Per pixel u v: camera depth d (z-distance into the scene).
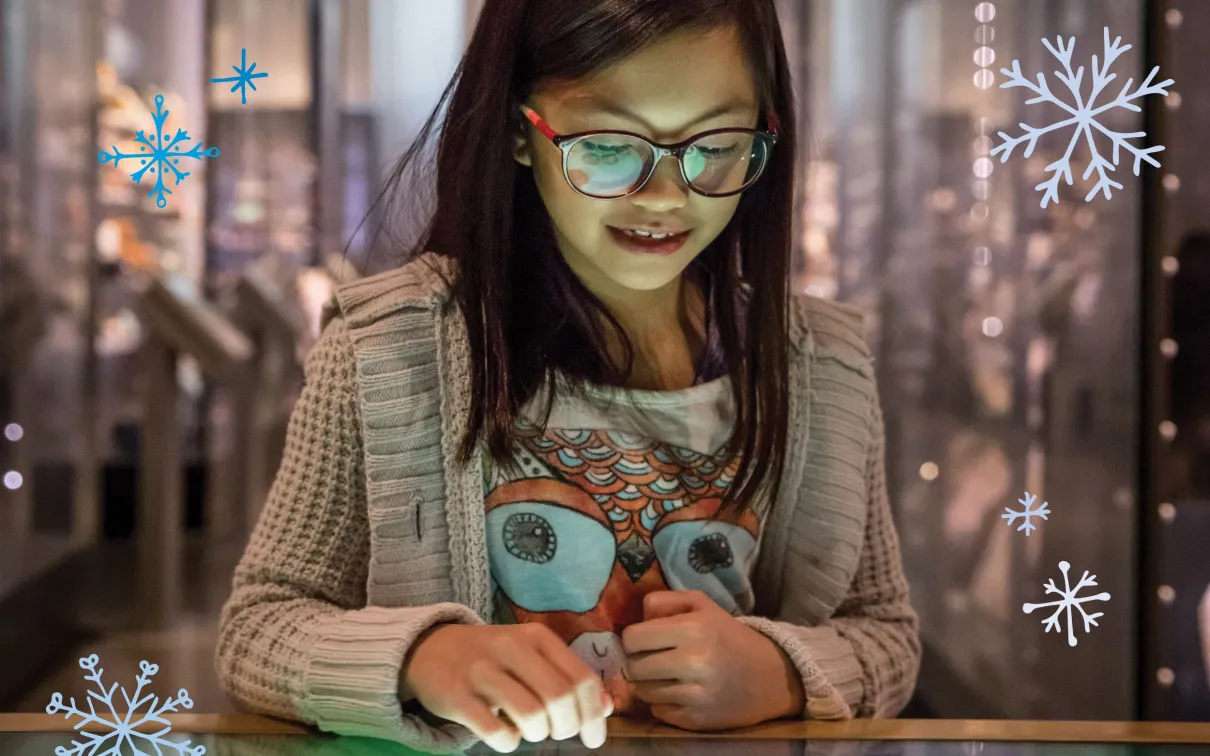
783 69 0.78
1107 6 1.58
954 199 2.63
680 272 0.79
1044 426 1.99
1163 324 1.32
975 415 2.52
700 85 0.68
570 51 0.69
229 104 3.55
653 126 0.68
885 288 2.88
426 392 0.78
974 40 2.48
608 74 0.68
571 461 0.79
